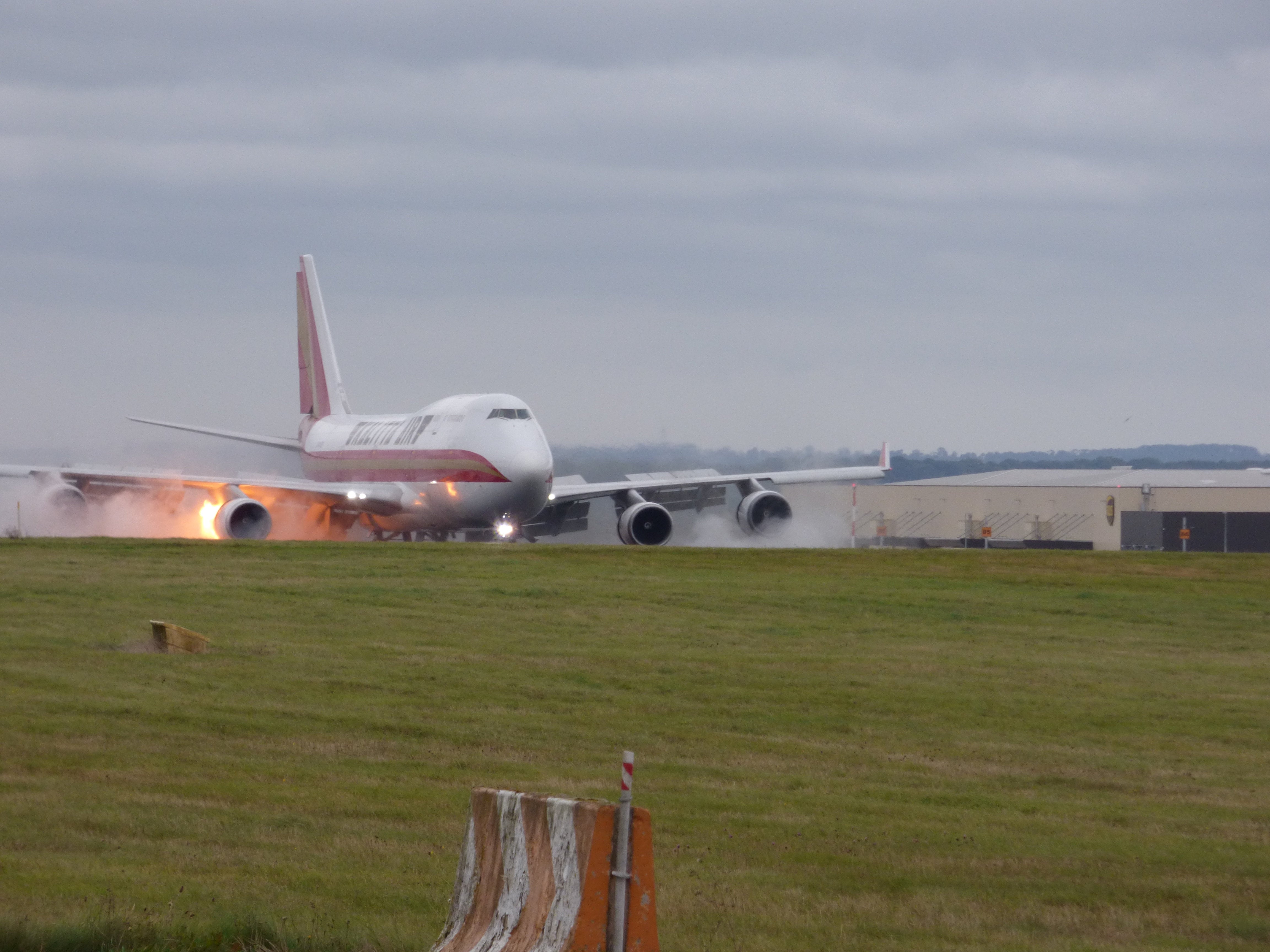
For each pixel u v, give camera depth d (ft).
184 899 128.88
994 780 208.13
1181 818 186.09
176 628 285.02
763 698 264.11
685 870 152.15
